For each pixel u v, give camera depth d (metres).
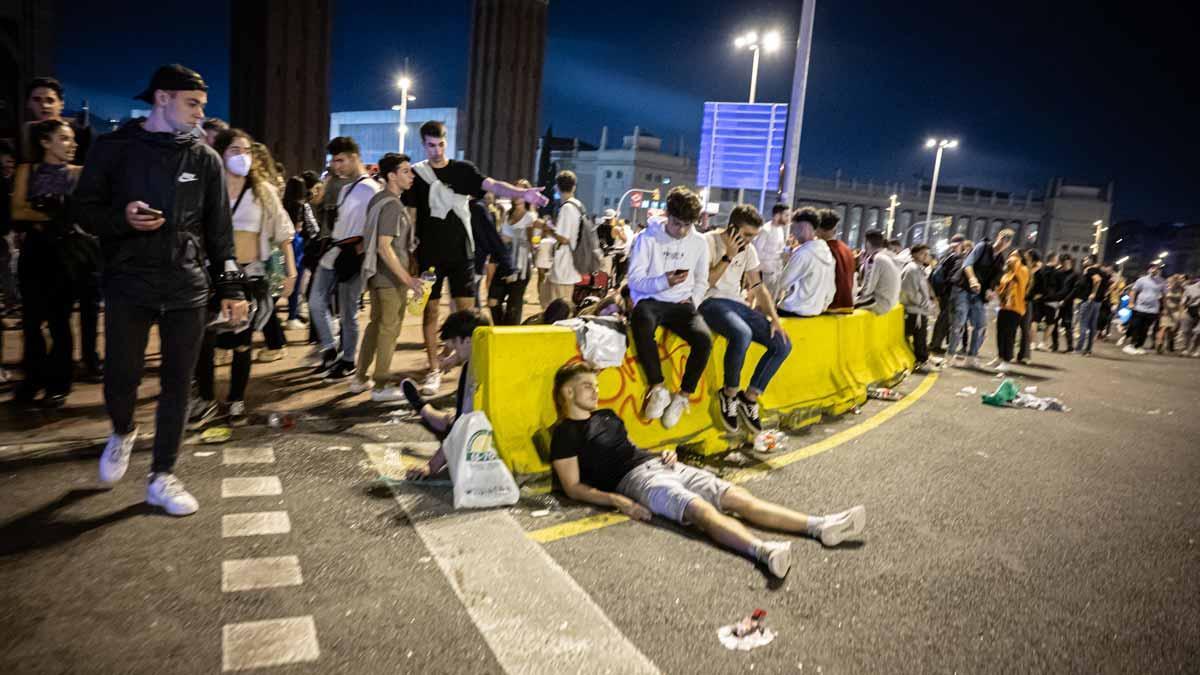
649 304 5.04
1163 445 7.35
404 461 4.73
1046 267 15.66
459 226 6.46
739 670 2.77
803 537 4.07
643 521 4.11
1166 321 18.58
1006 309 11.92
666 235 5.12
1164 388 11.63
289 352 7.88
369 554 3.44
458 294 6.57
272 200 5.28
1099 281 15.72
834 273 7.61
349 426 5.39
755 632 3.03
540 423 4.53
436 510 4.01
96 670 2.45
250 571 3.18
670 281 4.91
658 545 3.82
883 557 3.92
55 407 5.21
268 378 6.65
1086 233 111.88
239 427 5.11
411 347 8.97
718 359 5.79
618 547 3.75
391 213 5.80
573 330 4.72
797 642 2.99
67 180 4.89
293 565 3.27
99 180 3.40
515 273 8.30
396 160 5.80
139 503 3.76
